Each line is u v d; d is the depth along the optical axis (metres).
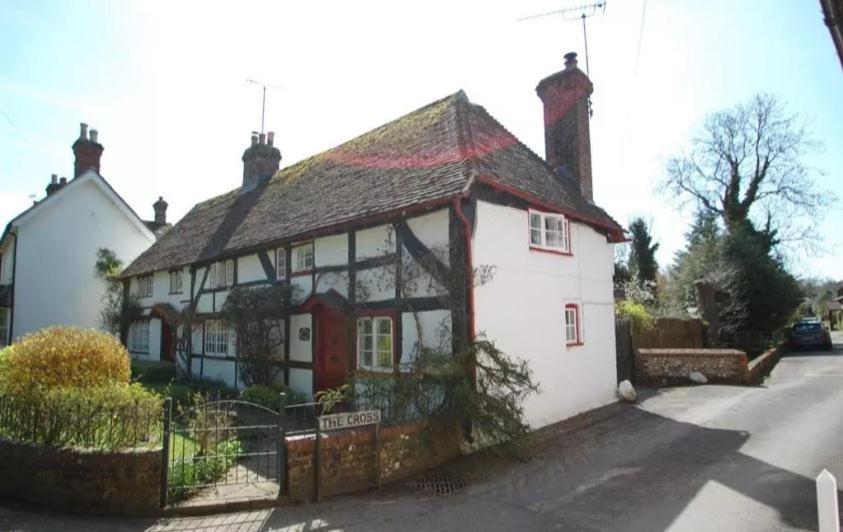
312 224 12.01
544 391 10.41
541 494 6.62
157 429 7.04
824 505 3.18
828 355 21.89
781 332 26.22
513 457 8.03
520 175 11.11
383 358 10.20
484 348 8.25
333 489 6.66
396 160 12.16
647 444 8.77
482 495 6.63
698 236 31.19
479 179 9.05
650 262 31.42
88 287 24.73
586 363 11.95
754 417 10.27
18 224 23.17
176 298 18.92
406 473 7.35
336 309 10.82
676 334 18.67
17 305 23.00
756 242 26.30
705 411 11.09
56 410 6.85
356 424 6.96
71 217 24.62
